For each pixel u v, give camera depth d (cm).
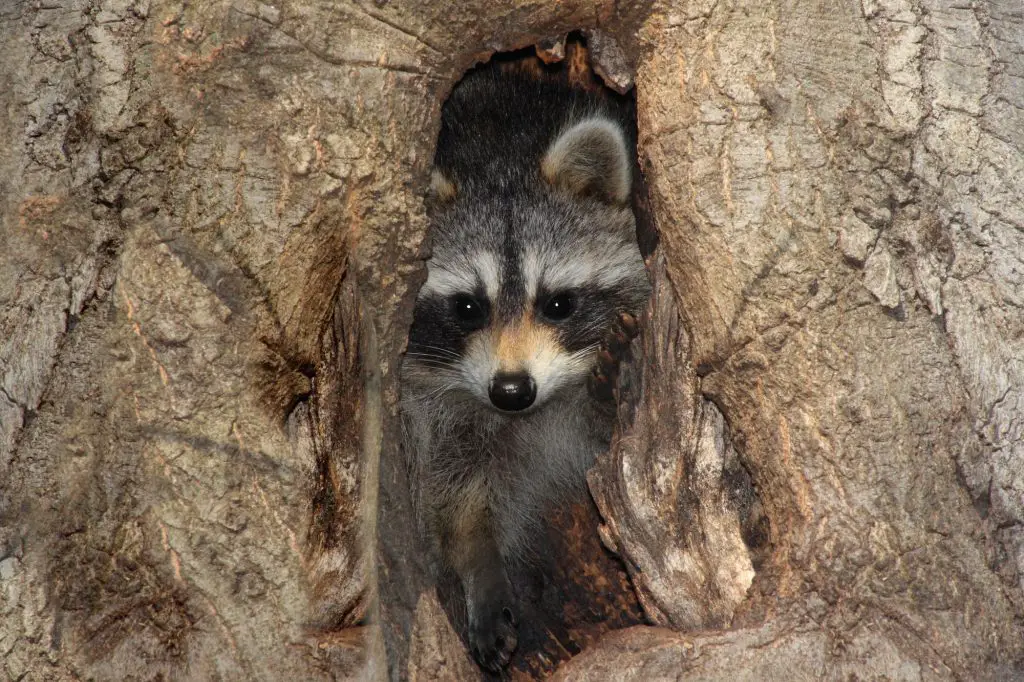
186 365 457
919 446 464
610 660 501
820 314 473
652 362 581
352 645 480
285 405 491
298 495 475
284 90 478
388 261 536
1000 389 471
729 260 487
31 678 432
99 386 452
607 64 580
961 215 482
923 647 447
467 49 547
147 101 462
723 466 536
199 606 448
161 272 458
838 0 486
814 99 482
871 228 473
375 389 558
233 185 470
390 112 506
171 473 449
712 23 492
